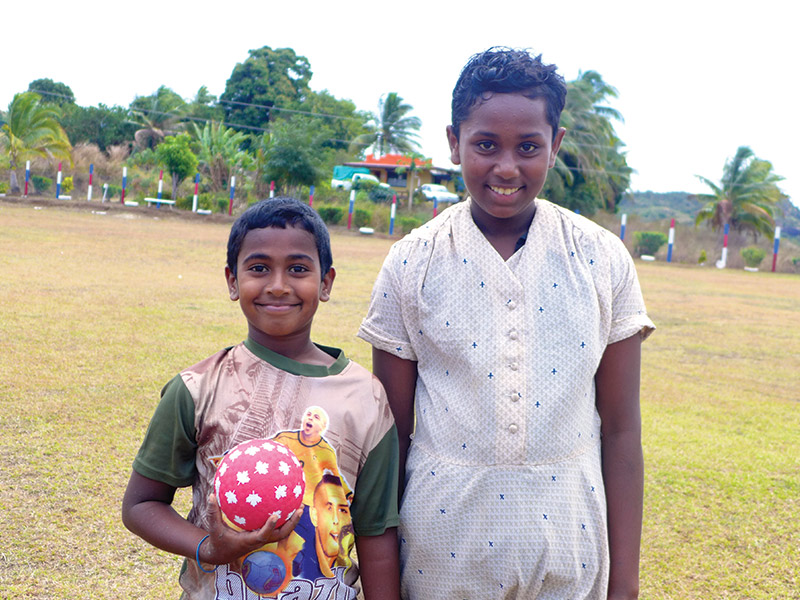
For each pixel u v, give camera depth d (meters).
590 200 40.22
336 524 1.71
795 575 3.74
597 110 43.47
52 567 3.28
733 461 5.43
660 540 4.05
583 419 1.75
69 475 4.25
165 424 1.72
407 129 49.72
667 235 34.00
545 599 1.72
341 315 10.46
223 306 10.30
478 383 1.71
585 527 1.72
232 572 1.65
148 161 41.03
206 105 54.09
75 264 13.63
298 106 56.22
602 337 1.76
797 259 31.33
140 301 10.20
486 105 1.71
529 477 1.68
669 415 6.68
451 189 46.44
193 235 22.55
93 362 6.73
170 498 1.78
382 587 1.78
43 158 35.25
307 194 35.56
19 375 6.11
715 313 14.27
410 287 1.82
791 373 8.95
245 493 1.50
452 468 1.72
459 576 1.72
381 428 1.78
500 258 1.76
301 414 1.71
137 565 3.36
